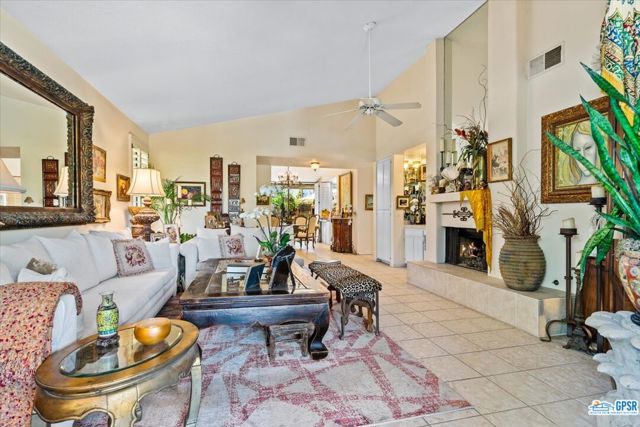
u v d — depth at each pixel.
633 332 1.48
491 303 3.52
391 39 4.81
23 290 1.57
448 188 4.73
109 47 3.30
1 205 2.51
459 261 4.92
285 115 7.44
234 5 2.99
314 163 7.65
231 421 1.75
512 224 3.36
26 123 2.80
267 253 3.40
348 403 1.92
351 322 3.38
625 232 1.85
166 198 6.46
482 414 1.83
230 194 7.05
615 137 1.67
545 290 3.28
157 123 6.08
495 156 3.84
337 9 3.54
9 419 1.37
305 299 2.40
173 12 2.92
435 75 5.19
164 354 1.37
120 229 4.95
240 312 2.28
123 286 2.98
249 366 2.39
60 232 3.27
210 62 4.07
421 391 2.05
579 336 2.68
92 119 3.77
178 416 1.79
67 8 2.65
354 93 7.26
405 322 3.36
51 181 3.14
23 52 2.82
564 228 2.83
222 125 7.06
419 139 6.00
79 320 1.97
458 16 4.55
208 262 4.15
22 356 1.40
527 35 3.59
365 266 6.96
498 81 3.83
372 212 8.76
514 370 2.34
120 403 1.19
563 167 3.17
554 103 3.30
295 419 1.77
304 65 4.90
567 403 1.94
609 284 2.57
